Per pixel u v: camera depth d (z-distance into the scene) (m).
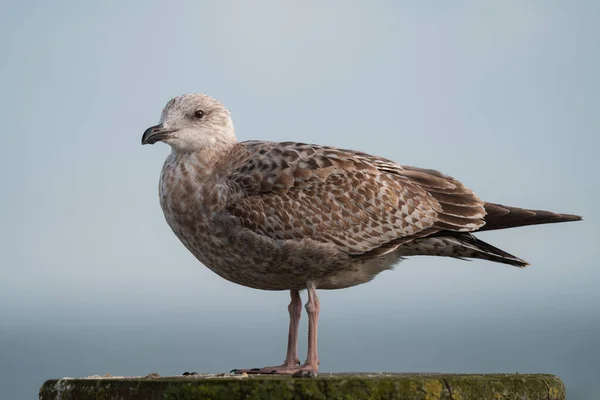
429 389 5.90
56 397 6.30
